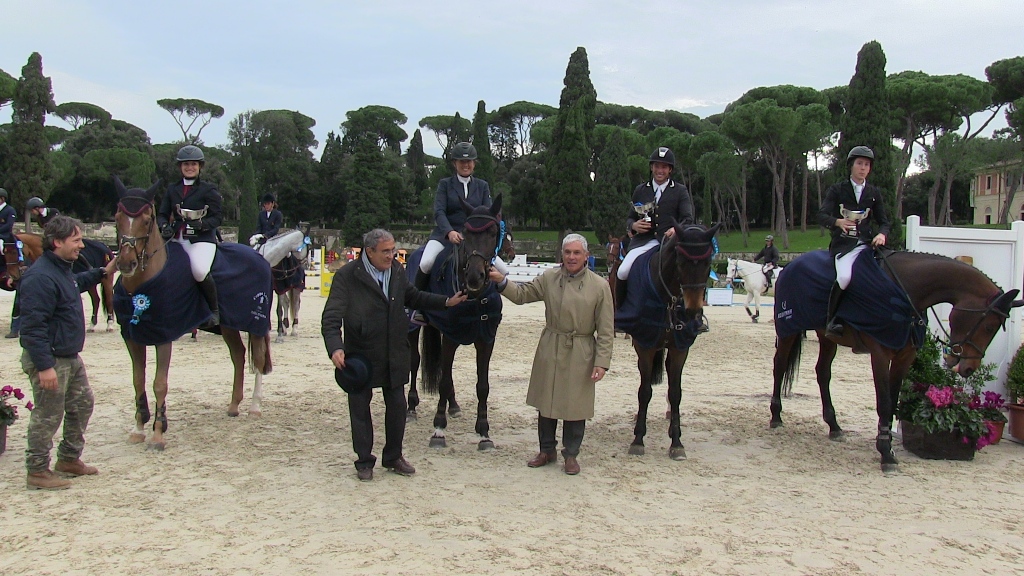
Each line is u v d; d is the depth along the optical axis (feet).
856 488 17.49
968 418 19.97
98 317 50.96
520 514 15.19
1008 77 154.20
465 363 36.42
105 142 213.05
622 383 31.73
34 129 132.05
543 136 191.72
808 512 15.62
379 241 17.07
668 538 13.93
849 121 75.51
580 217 140.36
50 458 17.72
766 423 24.38
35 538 13.47
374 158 171.01
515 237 183.42
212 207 21.67
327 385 29.60
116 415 23.50
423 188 221.66
